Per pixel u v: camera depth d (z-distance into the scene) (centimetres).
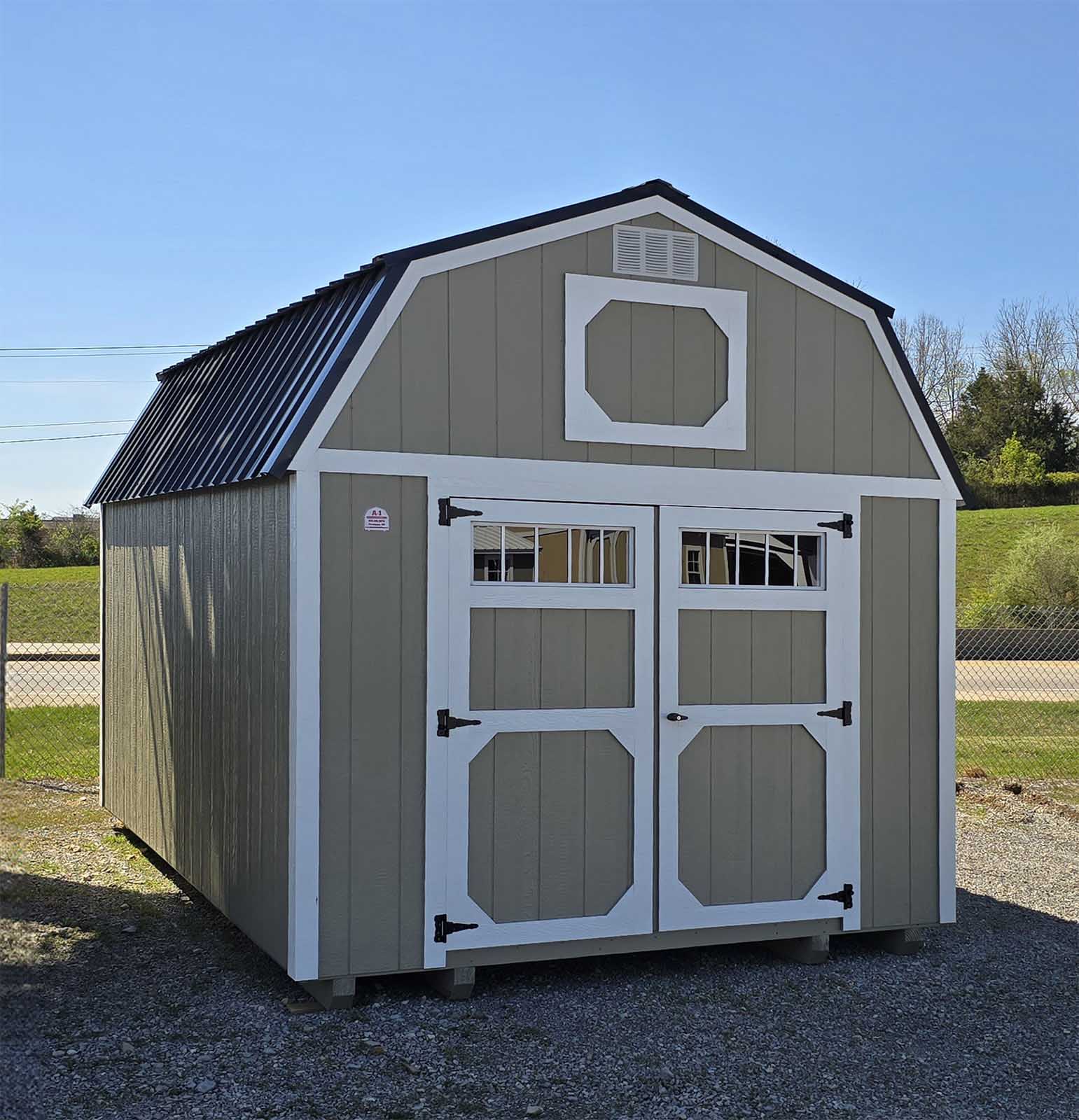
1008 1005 594
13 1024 536
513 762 604
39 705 1548
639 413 634
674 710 637
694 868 639
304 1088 479
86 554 3522
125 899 759
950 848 691
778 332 666
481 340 602
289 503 570
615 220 634
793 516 665
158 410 936
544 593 611
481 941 594
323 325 645
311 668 562
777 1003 594
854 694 673
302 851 559
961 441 5512
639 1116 462
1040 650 2339
